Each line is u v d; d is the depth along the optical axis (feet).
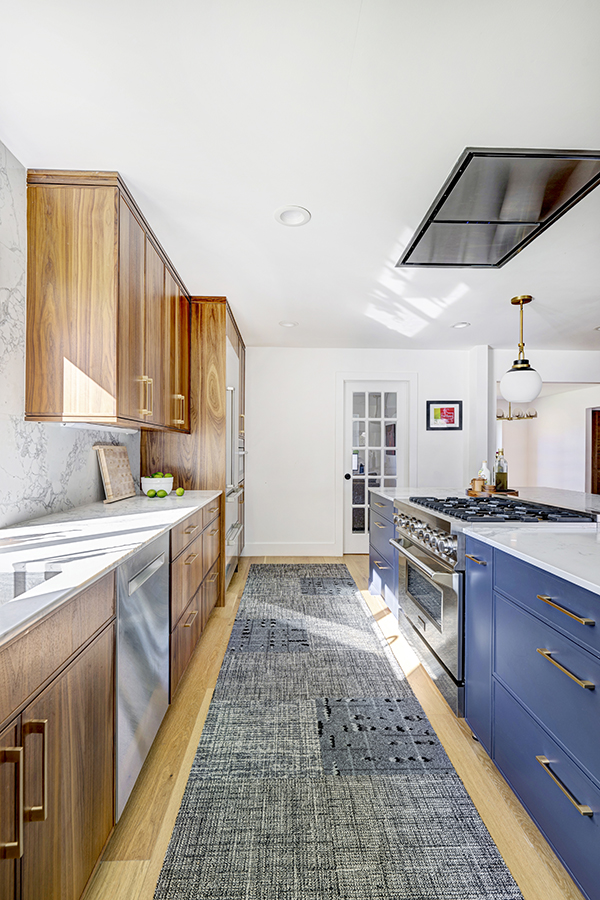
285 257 8.87
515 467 29.53
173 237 8.02
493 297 11.16
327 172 6.08
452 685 6.79
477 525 6.55
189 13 3.77
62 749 3.36
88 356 6.08
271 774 5.51
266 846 4.47
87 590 3.81
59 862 3.29
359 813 4.90
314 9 3.74
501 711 5.34
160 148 5.59
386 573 11.00
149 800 5.07
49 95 4.69
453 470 17.10
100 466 9.12
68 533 5.69
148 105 4.85
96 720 3.99
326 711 6.88
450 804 5.04
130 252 6.62
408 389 17.13
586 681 3.77
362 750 5.97
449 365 17.06
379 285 10.41
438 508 7.98
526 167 5.61
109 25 3.88
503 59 4.25
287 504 16.75
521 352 10.39
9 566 4.12
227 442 11.62
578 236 7.88
